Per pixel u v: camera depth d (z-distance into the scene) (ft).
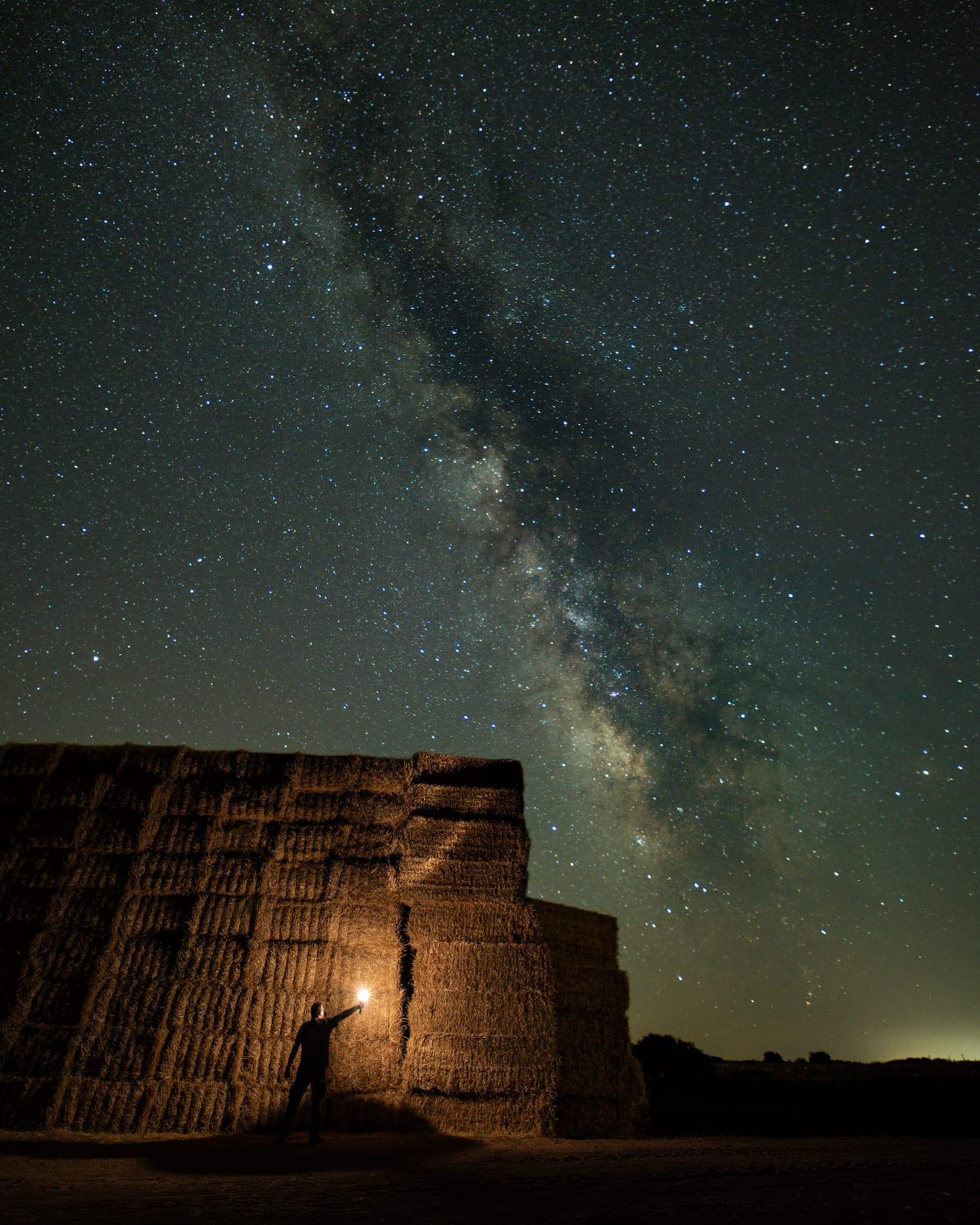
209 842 24.52
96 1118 20.39
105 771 25.63
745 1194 11.23
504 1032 22.58
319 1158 16.87
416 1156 17.21
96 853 24.26
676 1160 16.16
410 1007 22.62
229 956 22.79
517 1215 9.89
